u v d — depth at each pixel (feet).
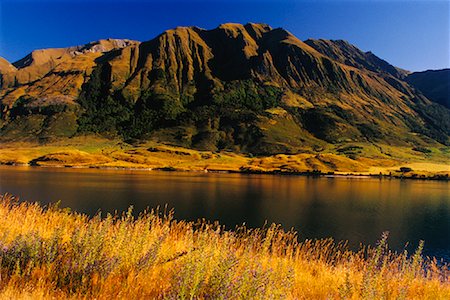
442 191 467.93
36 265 25.25
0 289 21.04
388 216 272.72
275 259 36.91
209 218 230.27
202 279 23.12
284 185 503.61
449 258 154.71
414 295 32.35
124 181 469.16
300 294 28.63
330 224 232.94
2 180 422.82
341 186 515.50
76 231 27.68
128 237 29.66
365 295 26.96
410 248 176.04
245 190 415.23
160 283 25.49
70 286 23.30
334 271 40.06
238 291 21.88
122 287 23.63
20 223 40.42
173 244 37.29
